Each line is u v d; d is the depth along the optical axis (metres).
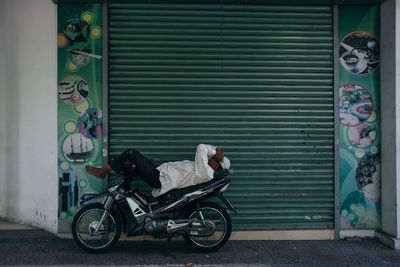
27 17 5.30
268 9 5.33
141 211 4.66
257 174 5.34
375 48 5.37
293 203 5.37
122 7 5.23
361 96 5.37
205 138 5.31
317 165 5.39
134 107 5.28
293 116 5.36
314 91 5.39
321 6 5.36
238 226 5.33
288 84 5.36
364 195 5.38
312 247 5.03
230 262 4.48
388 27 5.16
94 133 5.24
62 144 5.24
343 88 5.38
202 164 4.69
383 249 4.95
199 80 5.30
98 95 5.23
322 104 5.38
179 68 5.28
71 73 5.23
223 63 5.31
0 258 4.52
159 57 5.28
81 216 4.73
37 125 5.29
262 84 5.35
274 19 5.34
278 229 5.37
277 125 5.36
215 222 4.86
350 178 5.38
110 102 5.25
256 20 5.32
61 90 5.24
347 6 5.38
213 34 5.32
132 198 4.70
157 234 4.66
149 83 5.28
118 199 4.68
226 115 5.32
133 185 5.24
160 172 4.77
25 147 5.33
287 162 5.38
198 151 4.74
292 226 5.38
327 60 5.39
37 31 5.27
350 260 4.57
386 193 5.23
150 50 5.27
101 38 5.22
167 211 4.67
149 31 5.26
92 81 5.23
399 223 5.02
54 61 5.24
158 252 4.82
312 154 5.38
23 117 5.33
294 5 5.34
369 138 5.37
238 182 5.33
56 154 5.25
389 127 5.16
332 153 5.39
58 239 5.19
